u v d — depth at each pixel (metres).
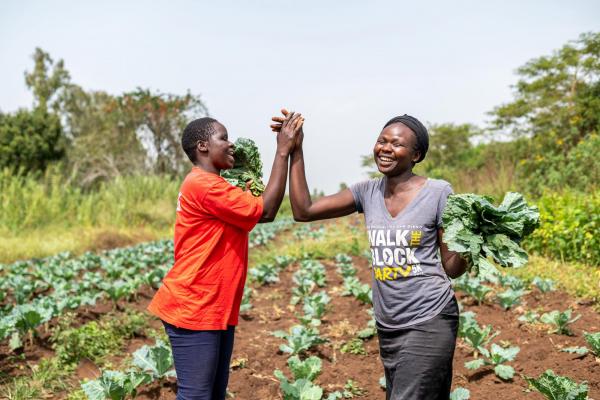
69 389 4.82
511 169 14.74
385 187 3.10
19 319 5.69
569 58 21.34
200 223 2.94
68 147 39.28
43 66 44.09
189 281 2.92
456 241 2.54
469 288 6.79
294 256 11.48
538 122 20.56
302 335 5.39
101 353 5.65
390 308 2.89
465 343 5.28
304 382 4.20
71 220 20.08
